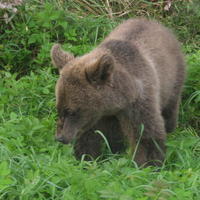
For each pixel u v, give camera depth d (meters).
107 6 17.25
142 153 11.28
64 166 9.66
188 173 9.85
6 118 12.56
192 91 14.16
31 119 12.30
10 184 9.07
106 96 10.51
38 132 11.70
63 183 9.33
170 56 12.71
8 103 13.08
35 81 13.74
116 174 10.03
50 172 9.55
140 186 9.16
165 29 13.30
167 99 12.66
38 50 15.41
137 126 11.05
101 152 11.85
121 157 11.52
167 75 12.36
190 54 15.56
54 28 15.66
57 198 8.95
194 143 11.72
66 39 15.61
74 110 10.45
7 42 15.34
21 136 11.11
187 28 16.94
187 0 17.34
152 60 11.95
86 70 10.35
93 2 17.23
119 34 12.38
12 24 15.52
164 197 8.69
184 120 13.88
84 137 11.48
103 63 10.24
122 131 11.55
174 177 9.70
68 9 16.97
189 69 14.31
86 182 9.03
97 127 11.44
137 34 12.27
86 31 15.74
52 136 11.58
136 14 17.33
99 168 10.33
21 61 15.14
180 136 12.95
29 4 16.20
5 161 9.31
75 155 11.59
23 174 9.59
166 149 11.51
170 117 13.27
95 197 8.88
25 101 13.28
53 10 15.69
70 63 10.85
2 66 15.05
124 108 10.85
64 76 10.54
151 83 11.23
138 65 11.22
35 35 15.27
